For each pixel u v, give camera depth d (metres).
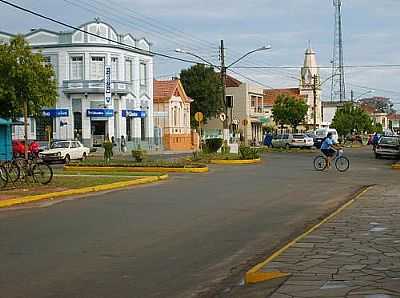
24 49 37.81
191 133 88.81
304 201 20.27
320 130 82.88
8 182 25.20
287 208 18.42
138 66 75.31
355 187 25.33
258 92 104.38
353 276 8.86
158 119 83.38
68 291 8.95
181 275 9.94
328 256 10.38
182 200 20.77
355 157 54.56
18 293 8.85
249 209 18.22
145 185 27.12
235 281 9.46
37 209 18.86
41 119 68.88
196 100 97.75
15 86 37.53
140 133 75.75
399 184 26.44
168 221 15.84
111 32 69.94
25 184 25.23
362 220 14.65
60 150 47.56
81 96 68.50
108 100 67.56
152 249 12.10
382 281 8.52
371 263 9.75
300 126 115.69
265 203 19.73
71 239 13.26
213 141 52.03
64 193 22.80
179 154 63.25
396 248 11.02
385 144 51.09
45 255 11.56
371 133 135.00
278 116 96.94
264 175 32.62
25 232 14.25
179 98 86.25
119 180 27.53
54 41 68.69
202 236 13.56
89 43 68.06
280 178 30.48
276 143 75.06
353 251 10.78
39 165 26.02
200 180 29.58
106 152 45.34
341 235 12.49
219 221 15.80
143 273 10.06
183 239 13.20
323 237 12.28
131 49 73.50
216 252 11.78
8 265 10.71
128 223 15.53
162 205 19.38
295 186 25.94
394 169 37.59
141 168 36.69
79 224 15.44
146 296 8.69
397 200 19.27
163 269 10.36
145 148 75.44
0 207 19.42
